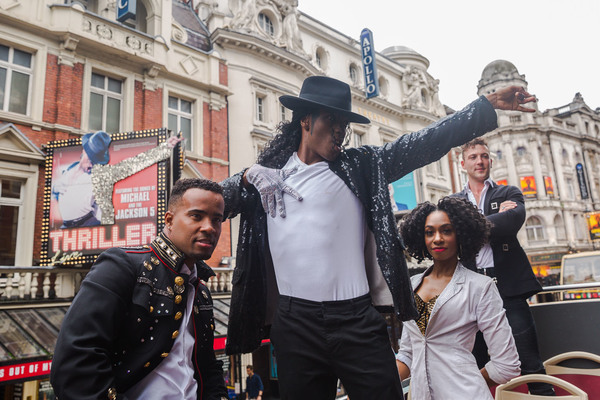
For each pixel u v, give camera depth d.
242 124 14.39
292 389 1.48
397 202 19.53
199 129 13.22
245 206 1.76
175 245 1.59
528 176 33.59
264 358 14.12
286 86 16.08
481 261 2.60
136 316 1.44
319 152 1.59
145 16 13.05
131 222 9.50
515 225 2.45
